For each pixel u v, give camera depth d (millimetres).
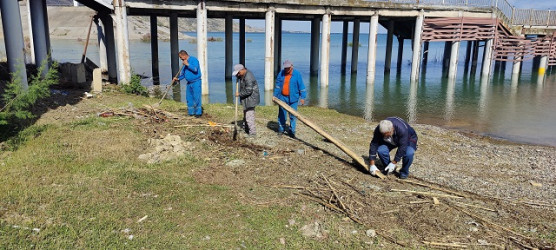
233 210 5332
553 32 29141
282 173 6836
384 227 5129
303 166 7254
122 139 7910
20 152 6766
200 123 9539
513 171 8477
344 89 22172
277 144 8562
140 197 5492
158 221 4891
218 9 17453
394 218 5395
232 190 5961
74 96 11898
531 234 5121
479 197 6363
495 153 10133
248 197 5770
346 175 6969
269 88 19828
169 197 5535
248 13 23359
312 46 27500
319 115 13758
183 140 8148
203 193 5766
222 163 7113
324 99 19062
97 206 5105
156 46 23812
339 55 52312
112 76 17734
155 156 6988
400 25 30625
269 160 7426
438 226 5207
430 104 18266
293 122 9219
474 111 16781
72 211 4926
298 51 59594
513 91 22266
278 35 28375
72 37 53844
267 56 19422
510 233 5117
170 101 13008
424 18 24625
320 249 4562
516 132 13352
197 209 5277
